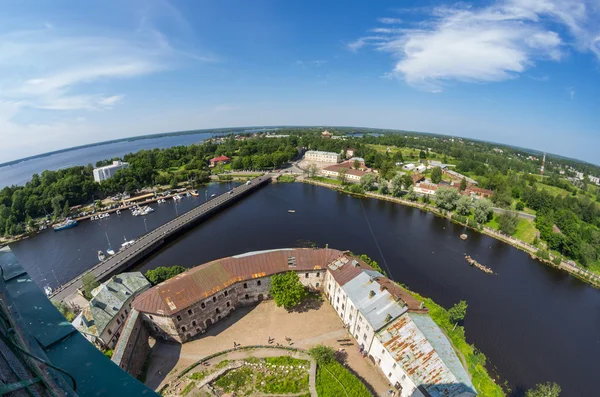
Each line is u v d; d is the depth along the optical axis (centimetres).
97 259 11062
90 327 6109
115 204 17288
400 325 5653
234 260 7375
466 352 6362
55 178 19388
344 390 5009
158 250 11569
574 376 6356
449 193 15750
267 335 6488
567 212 14475
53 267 10581
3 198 15562
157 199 18375
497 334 7369
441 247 11975
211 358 5784
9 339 689
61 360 864
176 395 5097
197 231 13338
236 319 6919
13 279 1188
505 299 8762
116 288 7231
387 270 10069
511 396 5850
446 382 4741
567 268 10694
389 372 5438
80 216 15425
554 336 7412
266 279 7338
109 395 775
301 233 12975
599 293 9444
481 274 10044
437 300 8600
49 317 1007
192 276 6700
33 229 13875
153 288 6525
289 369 5522
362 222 14438
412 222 14638
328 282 7594
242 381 5319
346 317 6731
